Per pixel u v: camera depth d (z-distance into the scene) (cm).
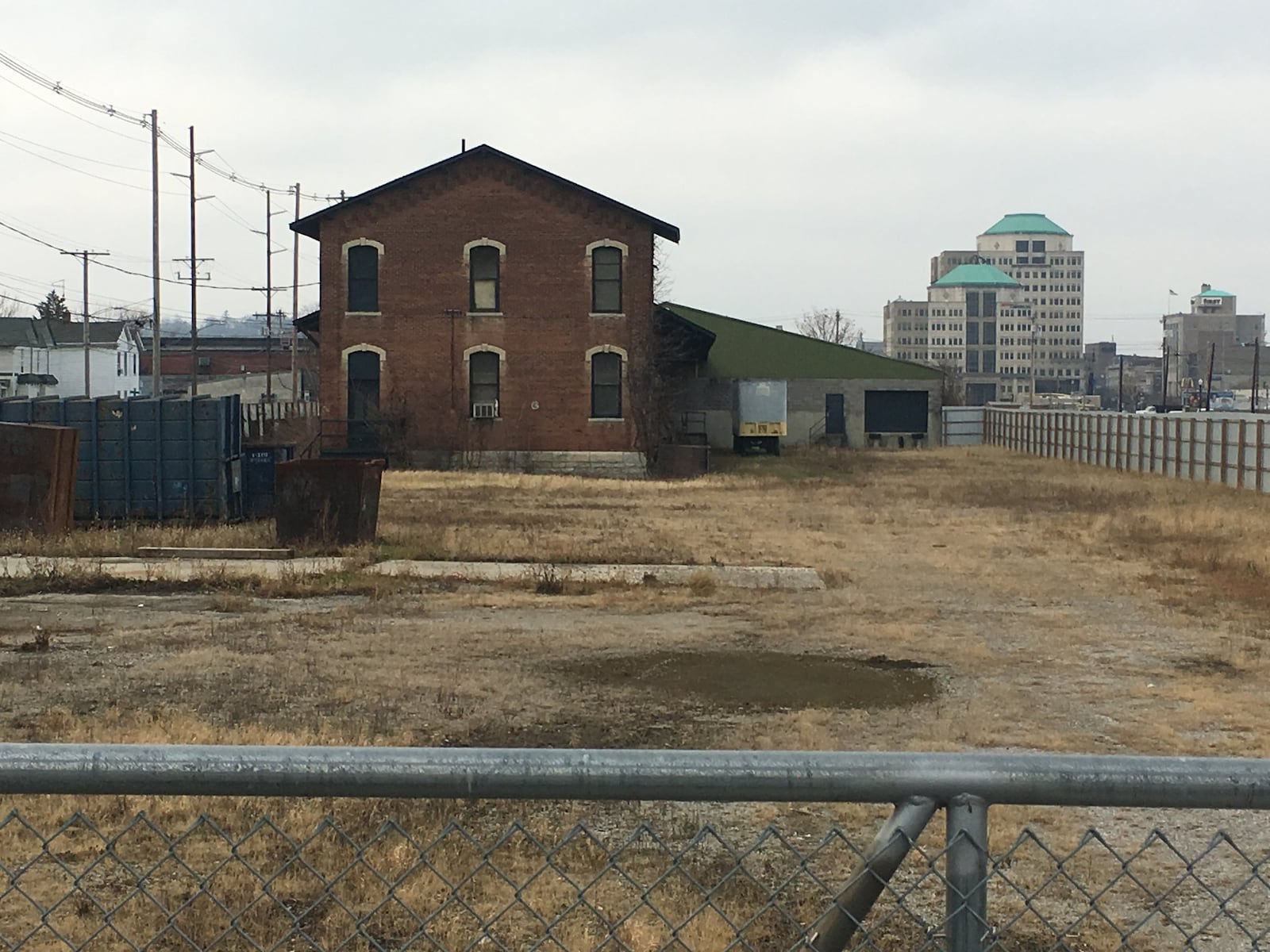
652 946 531
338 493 2064
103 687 1052
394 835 659
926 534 2458
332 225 4297
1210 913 600
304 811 679
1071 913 595
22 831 656
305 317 4469
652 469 4303
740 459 5147
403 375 4297
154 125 4925
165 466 2414
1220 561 2016
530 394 4288
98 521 2375
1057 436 5616
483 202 4262
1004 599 1664
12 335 8919
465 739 898
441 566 1891
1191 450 4153
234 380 9412
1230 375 17875
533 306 4275
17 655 1202
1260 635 1403
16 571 1769
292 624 1402
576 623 1442
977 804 263
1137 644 1351
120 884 595
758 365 6481
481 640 1312
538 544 2147
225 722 927
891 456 5653
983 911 265
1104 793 261
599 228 4253
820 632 1395
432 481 3650
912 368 6531
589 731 939
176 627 1381
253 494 2536
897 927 571
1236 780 259
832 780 261
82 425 2406
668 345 4600
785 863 647
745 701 1058
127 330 9644
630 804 739
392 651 1238
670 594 1669
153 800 693
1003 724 983
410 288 4284
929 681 1151
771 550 2164
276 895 582
